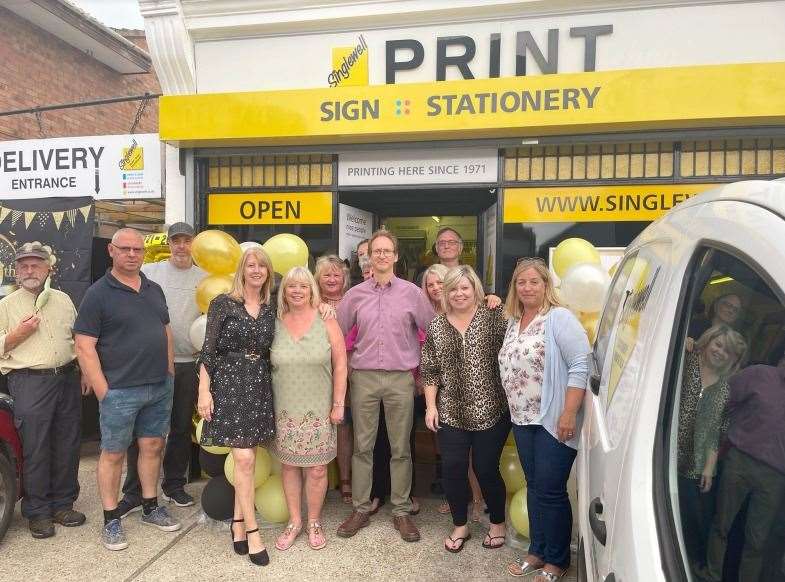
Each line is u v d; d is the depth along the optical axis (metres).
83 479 4.52
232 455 3.28
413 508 3.86
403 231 6.23
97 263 5.57
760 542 1.03
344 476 4.05
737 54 4.50
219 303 3.19
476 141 4.77
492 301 3.28
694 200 1.59
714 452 1.17
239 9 5.00
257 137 4.81
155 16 5.04
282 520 3.60
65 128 8.63
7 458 3.43
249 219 5.26
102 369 3.37
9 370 3.49
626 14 4.59
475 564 3.18
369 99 4.64
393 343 3.43
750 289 1.11
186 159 5.22
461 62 4.82
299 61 5.09
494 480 3.24
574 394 2.63
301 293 3.21
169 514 3.69
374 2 4.82
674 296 1.41
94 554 3.30
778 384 1.04
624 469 1.34
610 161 4.71
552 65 4.70
